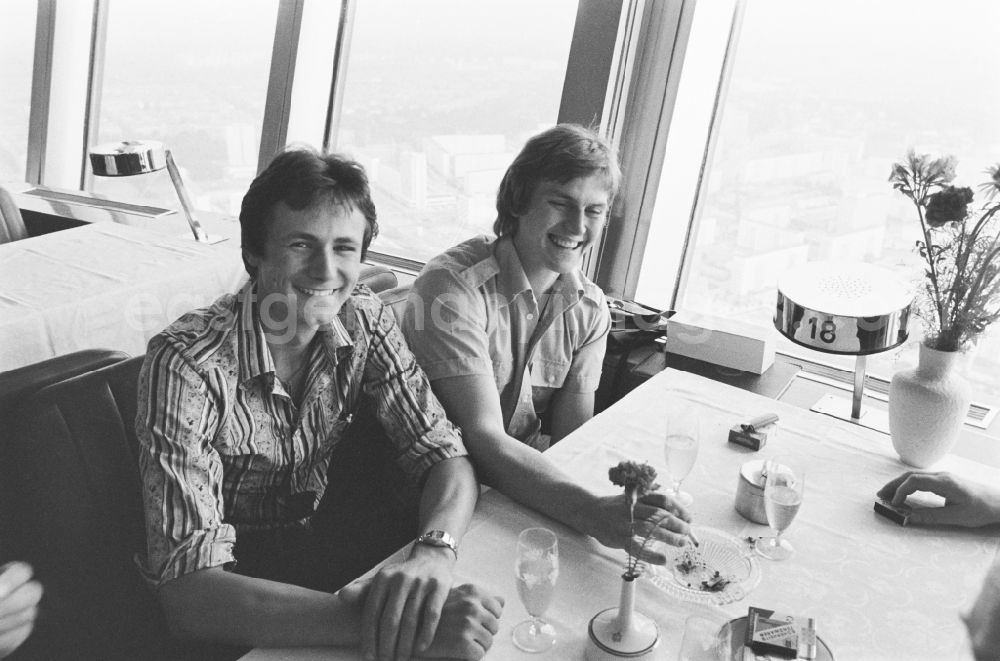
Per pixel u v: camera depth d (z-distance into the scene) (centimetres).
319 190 137
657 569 135
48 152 439
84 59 421
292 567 160
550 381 205
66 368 158
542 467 156
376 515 183
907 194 171
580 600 127
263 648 119
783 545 144
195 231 314
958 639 123
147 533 131
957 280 163
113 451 150
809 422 194
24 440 141
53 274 264
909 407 170
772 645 115
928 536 150
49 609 142
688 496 157
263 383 146
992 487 157
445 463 157
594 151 180
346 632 118
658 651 115
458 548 138
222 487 149
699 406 199
